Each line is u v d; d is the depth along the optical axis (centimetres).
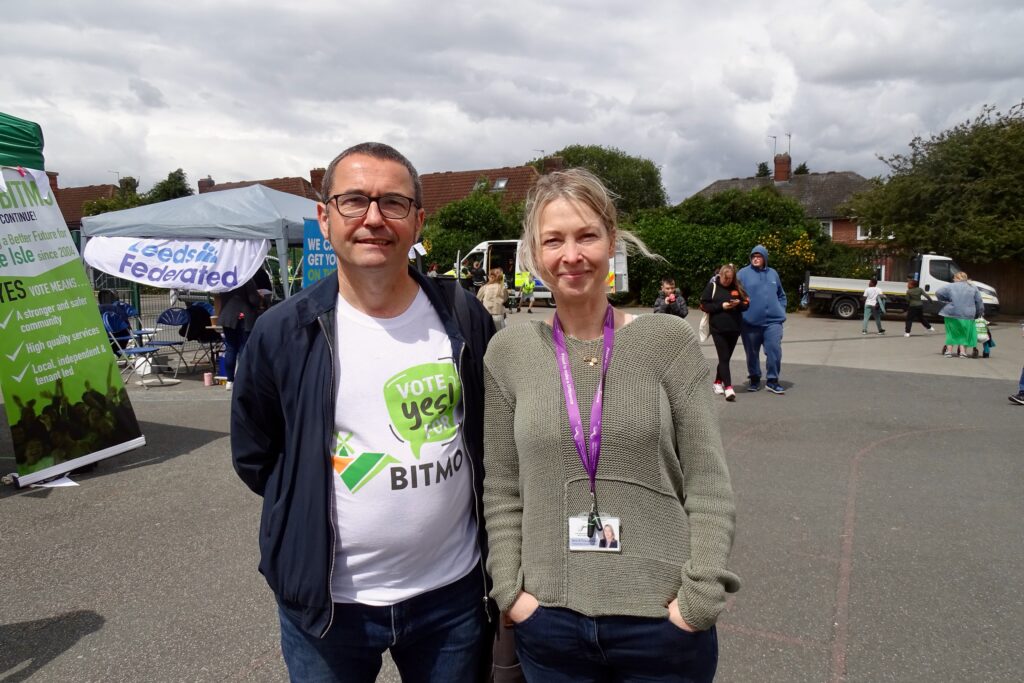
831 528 439
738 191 2958
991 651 298
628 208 5356
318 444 166
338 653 175
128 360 1070
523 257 181
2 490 522
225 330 965
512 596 168
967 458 603
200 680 284
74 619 332
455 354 179
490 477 179
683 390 164
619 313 177
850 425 731
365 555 170
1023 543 414
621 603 159
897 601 342
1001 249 2195
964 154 2273
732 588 158
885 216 2388
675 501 163
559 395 167
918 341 1603
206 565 390
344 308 175
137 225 977
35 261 534
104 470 572
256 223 955
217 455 618
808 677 281
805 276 2508
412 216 171
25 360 519
